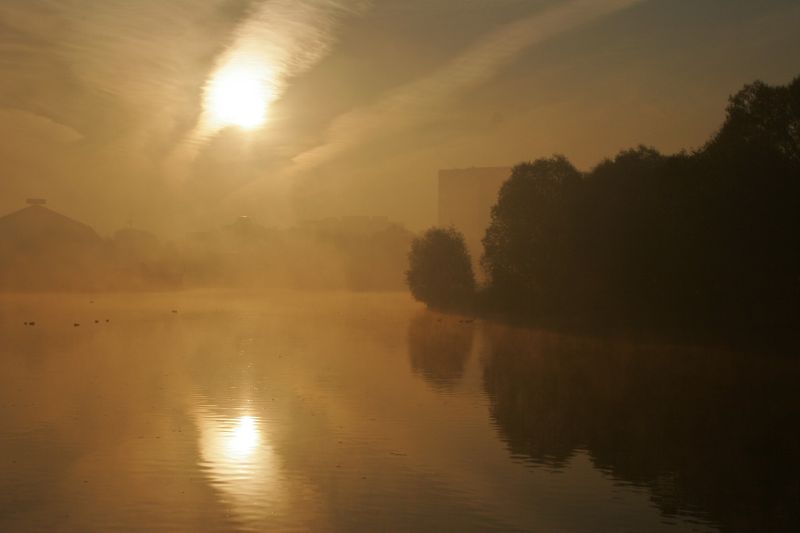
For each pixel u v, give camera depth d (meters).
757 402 31.62
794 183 44.91
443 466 21.58
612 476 20.75
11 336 60.03
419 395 32.91
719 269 49.56
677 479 20.55
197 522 17.12
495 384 36.06
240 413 28.78
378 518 17.45
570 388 35.00
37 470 21.06
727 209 47.00
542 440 24.80
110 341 56.50
